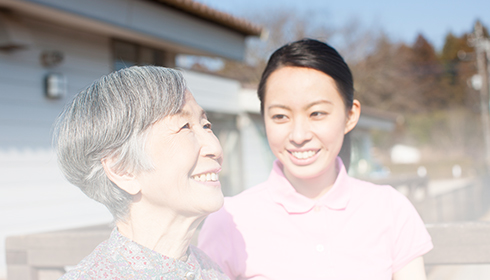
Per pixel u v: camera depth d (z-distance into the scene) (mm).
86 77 6012
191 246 1160
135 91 909
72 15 5133
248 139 10562
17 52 5156
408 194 4316
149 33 6336
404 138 38281
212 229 1479
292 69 1381
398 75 37438
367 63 32531
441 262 1539
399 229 1441
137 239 961
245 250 1428
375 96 35438
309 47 1394
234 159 10242
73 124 933
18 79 5160
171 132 923
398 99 38062
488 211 4340
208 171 971
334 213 1419
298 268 1362
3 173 4914
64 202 5520
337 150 1424
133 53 6875
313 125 1375
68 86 5746
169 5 6617
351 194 1460
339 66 1394
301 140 1349
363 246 1378
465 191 4402
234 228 1460
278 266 1383
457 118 35906
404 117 38531
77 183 968
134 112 895
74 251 1704
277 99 1387
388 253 1410
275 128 1416
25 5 4680
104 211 5996
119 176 923
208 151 976
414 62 44500
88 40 6074
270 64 1450
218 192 970
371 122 14805
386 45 33844
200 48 7445
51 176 5434
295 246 1391
